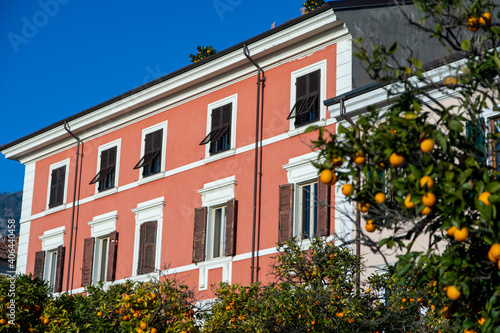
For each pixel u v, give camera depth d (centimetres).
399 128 621
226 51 2139
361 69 1906
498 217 581
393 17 1880
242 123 2155
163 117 2423
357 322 1300
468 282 637
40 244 2791
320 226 1841
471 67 686
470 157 607
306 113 1994
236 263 2052
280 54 2081
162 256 2284
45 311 1529
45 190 2830
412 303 1255
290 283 1441
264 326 1348
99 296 1627
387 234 1562
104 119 2586
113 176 2553
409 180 600
